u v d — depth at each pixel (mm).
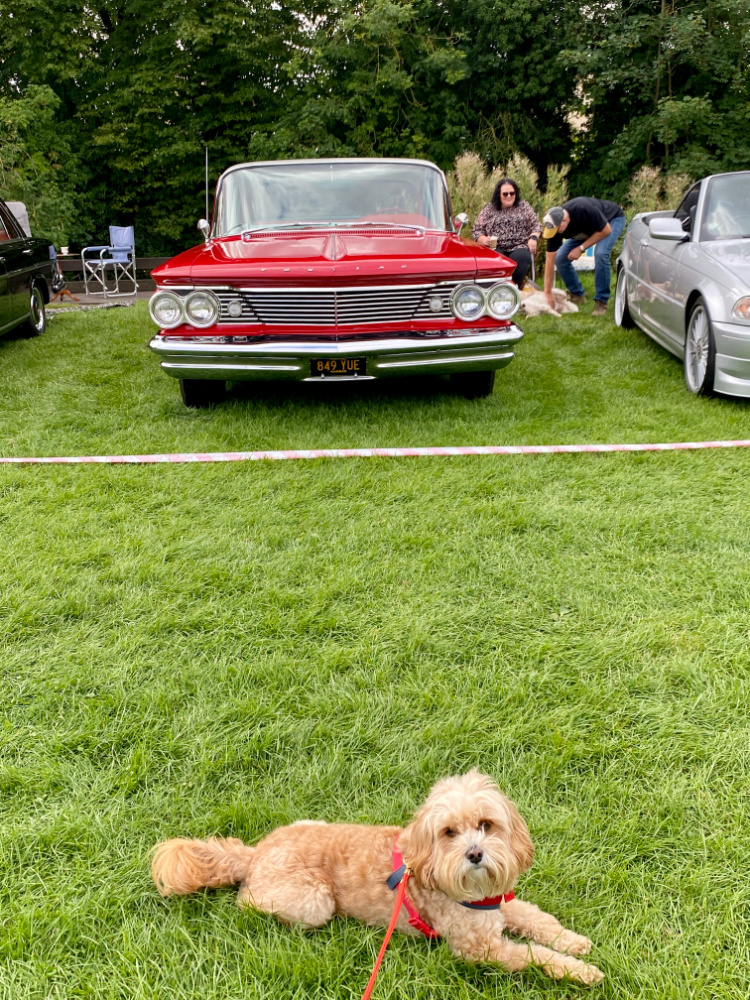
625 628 3379
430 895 1891
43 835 2357
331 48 20844
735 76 19297
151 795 2537
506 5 20172
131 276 18141
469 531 4289
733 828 2357
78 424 6250
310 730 2811
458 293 5844
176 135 23312
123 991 1926
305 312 5828
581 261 13492
